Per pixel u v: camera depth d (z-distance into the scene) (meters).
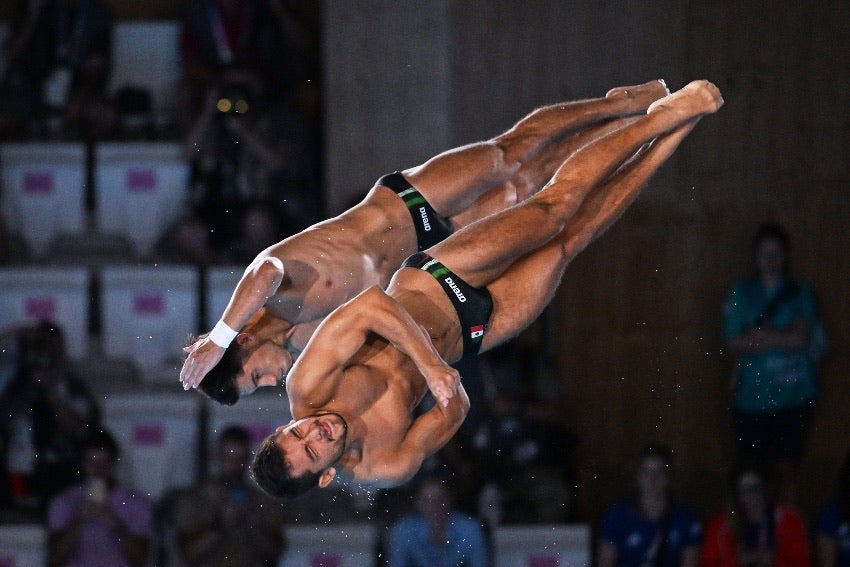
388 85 27.86
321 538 23.14
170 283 26.03
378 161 27.94
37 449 23.59
